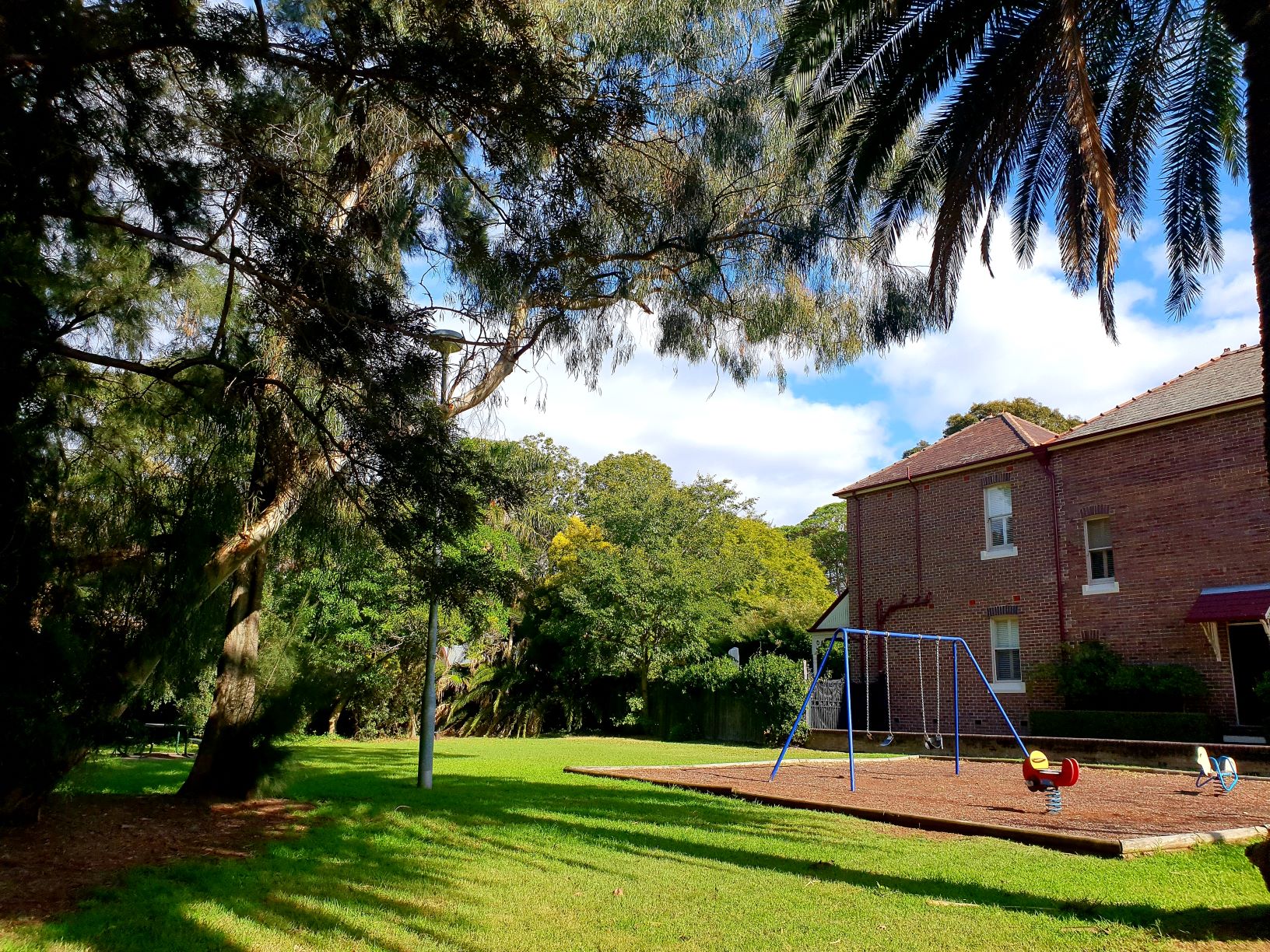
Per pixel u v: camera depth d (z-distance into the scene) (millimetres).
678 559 26359
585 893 5590
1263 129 4941
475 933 4695
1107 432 18016
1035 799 10438
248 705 9836
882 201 10305
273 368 7781
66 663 7086
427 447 7250
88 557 7629
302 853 6715
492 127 6609
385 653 24578
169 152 6688
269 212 6719
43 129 5906
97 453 7793
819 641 25000
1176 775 13633
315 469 8352
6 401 6430
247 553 8391
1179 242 9195
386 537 7832
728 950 4406
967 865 6508
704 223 8812
